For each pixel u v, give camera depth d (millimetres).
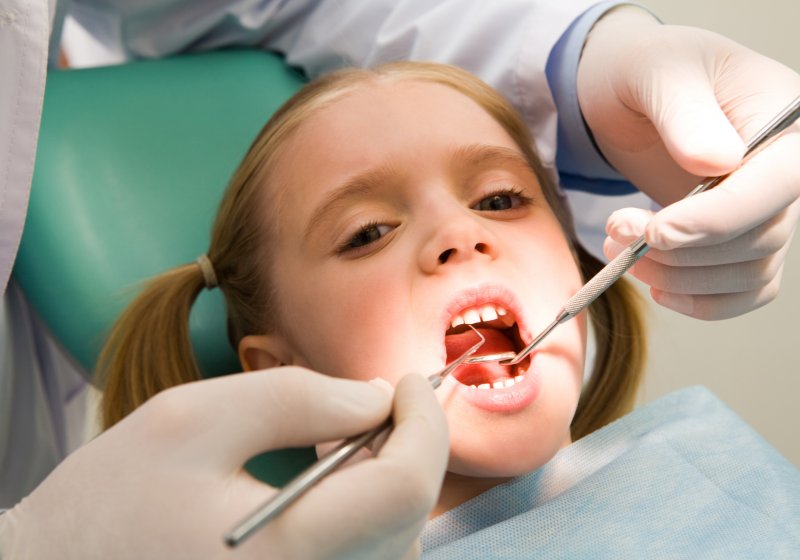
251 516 596
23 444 1582
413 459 729
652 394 2025
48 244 1383
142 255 1392
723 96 1158
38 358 1604
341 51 1611
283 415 783
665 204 1374
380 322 1034
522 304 1025
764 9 2062
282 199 1174
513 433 969
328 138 1143
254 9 1642
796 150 1019
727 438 1140
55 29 1590
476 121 1156
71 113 1484
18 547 823
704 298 1104
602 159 1445
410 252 1046
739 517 1031
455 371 1082
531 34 1400
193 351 1354
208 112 1529
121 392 1309
